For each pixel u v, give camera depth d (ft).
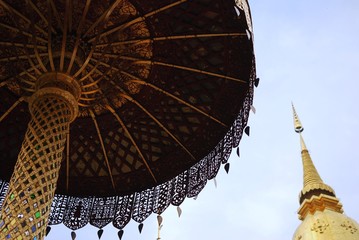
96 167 56.65
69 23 44.37
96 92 50.90
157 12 48.60
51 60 42.80
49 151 39.37
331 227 64.75
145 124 55.31
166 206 52.95
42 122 40.55
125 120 54.65
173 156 55.57
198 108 53.57
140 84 52.47
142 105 53.62
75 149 56.24
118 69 47.78
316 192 73.20
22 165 37.96
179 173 54.80
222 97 52.85
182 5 48.88
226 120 52.85
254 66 49.62
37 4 48.08
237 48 50.42
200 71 50.75
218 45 51.19
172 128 55.31
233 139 51.03
